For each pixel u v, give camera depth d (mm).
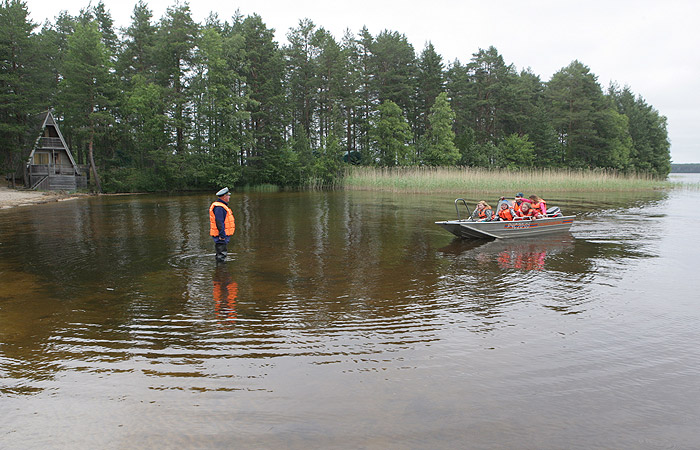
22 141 42688
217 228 10750
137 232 16297
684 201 30766
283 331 6297
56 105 47938
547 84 84812
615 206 27047
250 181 52750
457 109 71938
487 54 72500
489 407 4312
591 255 11875
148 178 46500
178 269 10227
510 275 9641
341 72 55875
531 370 5105
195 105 48750
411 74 67438
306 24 59844
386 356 5465
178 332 6270
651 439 3836
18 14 40125
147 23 54938
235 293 8219
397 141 58812
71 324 6609
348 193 39938
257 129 55312
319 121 67000
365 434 3859
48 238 14922
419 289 8492
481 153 65875
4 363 5285
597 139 72688
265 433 3879
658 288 8609
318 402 4395
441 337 6070
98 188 42812
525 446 3713
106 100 42344
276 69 54469
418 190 40312
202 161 48719
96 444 3746
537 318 6859
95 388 4695
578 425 4031
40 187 41438
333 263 10828
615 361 5359
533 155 69625
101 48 44125
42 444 3758
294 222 19031
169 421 4086
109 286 8766
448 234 15555
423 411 4234
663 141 90188
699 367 5211
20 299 7895
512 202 15211
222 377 4926
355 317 6883
